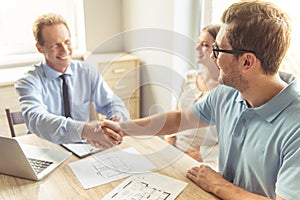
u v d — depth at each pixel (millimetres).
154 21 2475
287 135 832
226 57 892
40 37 1522
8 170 1047
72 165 1123
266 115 898
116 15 2941
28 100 1419
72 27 2941
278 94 883
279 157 858
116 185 999
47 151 1227
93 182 1016
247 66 872
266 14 837
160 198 928
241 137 977
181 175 1057
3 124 1826
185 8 2283
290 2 1632
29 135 1389
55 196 945
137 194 948
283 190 791
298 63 1647
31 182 1020
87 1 2775
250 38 836
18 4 2650
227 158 1045
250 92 924
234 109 1040
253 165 934
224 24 896
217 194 942
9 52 2721
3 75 2301
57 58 1501
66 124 1229
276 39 833
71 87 1485
